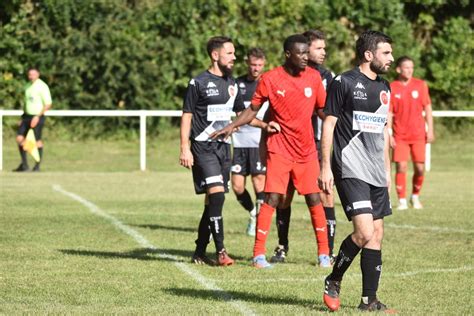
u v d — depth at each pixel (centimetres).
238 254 3066
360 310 2109
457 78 7994
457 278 2586
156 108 7544
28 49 7556
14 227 3619
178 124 7712
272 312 2103
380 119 2106
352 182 2084
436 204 4566
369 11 7869
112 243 3241
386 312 2088
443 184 5628
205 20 7625
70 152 7138
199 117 2850
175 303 2214
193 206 4434
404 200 4391
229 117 2872
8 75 7562
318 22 7762
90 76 7475
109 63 7450
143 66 7481
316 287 2444
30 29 7544
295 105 2741
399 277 2594
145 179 5784
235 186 3553
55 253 2988
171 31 7588
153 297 2289
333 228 2969
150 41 7538
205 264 2825
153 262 2841
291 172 2794
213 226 2789
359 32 7919
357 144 2094
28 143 6156
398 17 7888
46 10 7525
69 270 2673
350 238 2086
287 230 2933
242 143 3522
